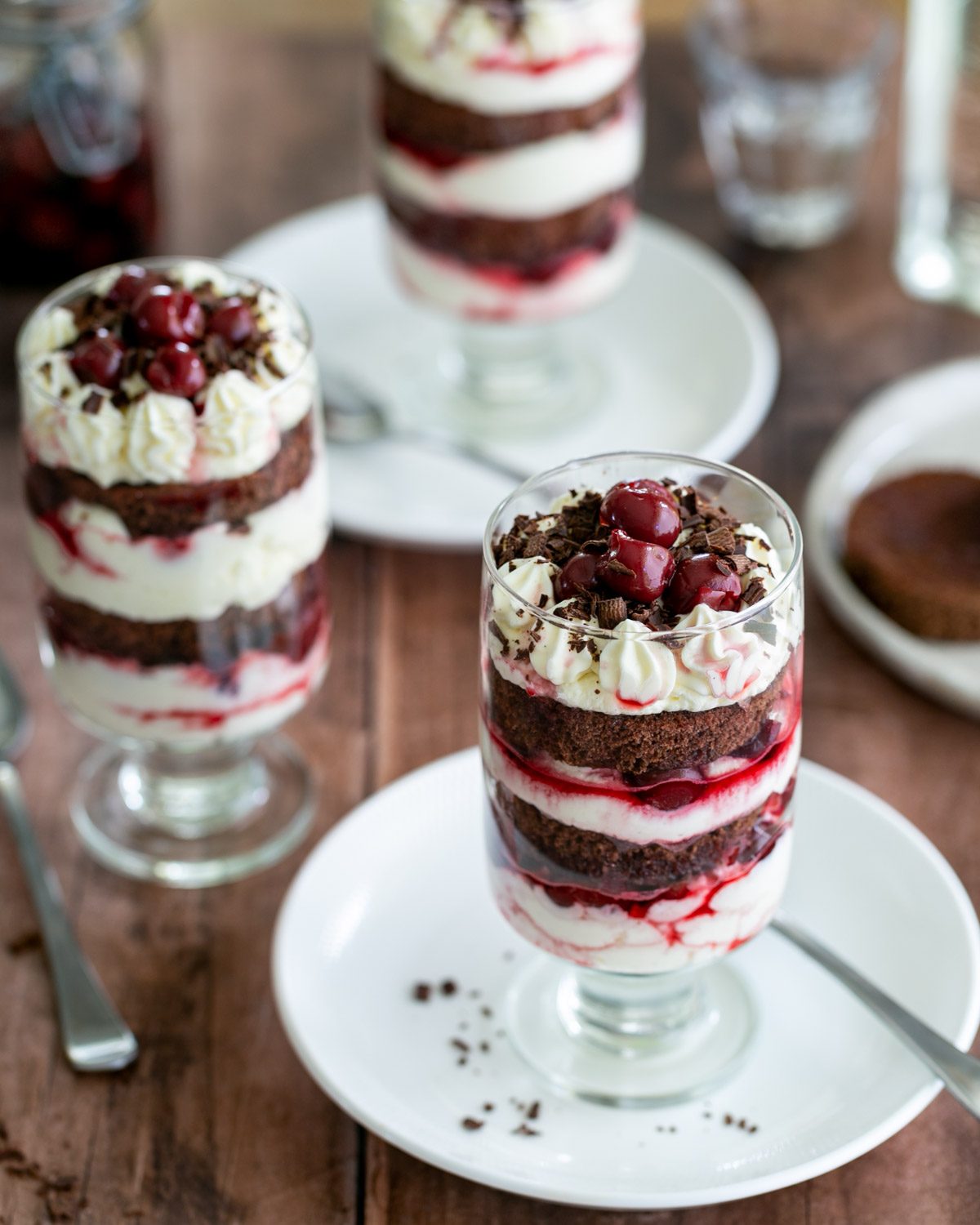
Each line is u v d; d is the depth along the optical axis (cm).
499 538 79
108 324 85
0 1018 85
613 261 106
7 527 101
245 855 90
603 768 76
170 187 119
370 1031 83
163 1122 82
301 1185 80
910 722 93
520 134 100
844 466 101
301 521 85
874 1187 79
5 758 93
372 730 93
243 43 129
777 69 118
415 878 87
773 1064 81
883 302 112
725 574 76
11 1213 80
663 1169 78
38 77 108
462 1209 79
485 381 109
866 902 85
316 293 114
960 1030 80
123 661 86
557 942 80
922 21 111
